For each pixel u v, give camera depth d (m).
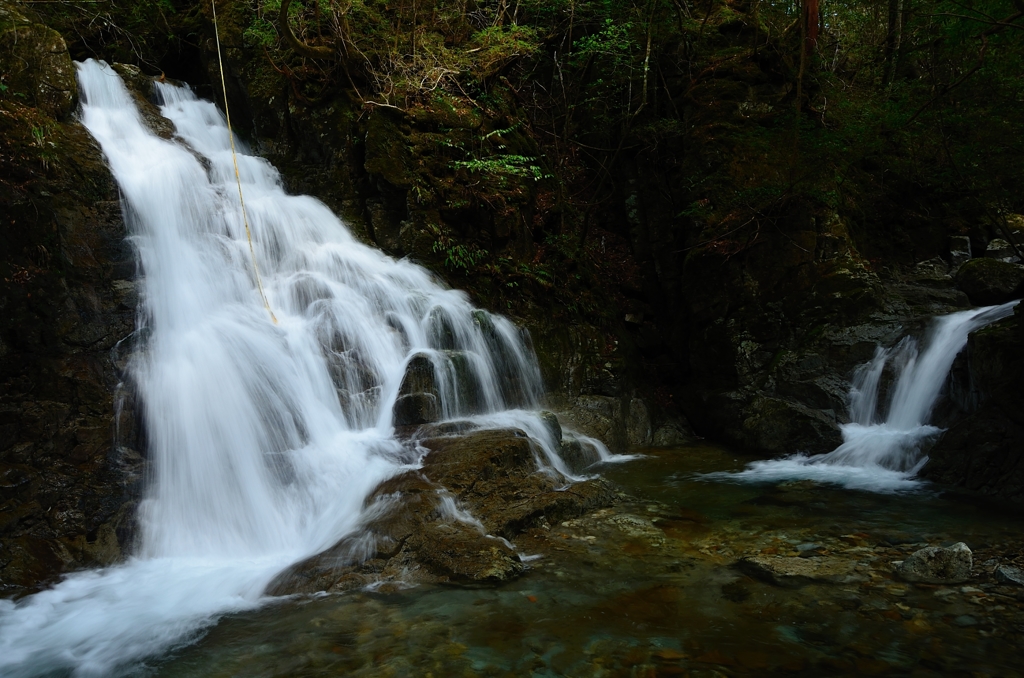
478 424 7.55
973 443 7.64
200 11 11.30
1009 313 8.45
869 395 9.19
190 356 6.63
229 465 6.23
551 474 7.13
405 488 6.09
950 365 8.47
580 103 12.23
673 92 11.73
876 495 7.32
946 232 11.52
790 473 8.37
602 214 12.22
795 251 10.05
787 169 10.41
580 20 12.48
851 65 13.58
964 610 4.60
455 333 8.68
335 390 7.43
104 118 9.04
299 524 6.21
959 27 8.78
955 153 9.70
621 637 4.29
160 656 4.18
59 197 7.04
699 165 10.81
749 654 4.07
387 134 9.80
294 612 4.71
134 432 6.27
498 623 4.48
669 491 7.58
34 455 5.94
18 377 6.19
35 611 4.79
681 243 11.28
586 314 10.66
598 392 10.09
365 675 3.90
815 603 4.73
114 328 6.85
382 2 11.12
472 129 10.54
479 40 11.25
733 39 11.82
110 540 5.67
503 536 5.87
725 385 10.23
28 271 6.39
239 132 11.19
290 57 10.46
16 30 7.99
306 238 9.20
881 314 9.64
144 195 7.96
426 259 9.57
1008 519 6.43
